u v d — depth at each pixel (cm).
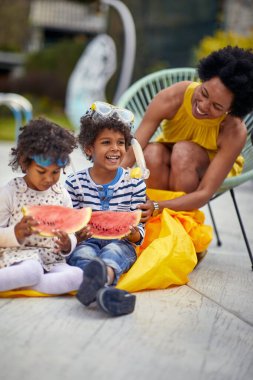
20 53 2564
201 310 273
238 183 355
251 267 370
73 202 317
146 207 317
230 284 325
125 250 292
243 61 322
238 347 232
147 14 1380
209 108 330
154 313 262
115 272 279
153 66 1384
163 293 295
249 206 617
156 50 1391
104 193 314
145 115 366
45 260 288
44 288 272
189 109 351
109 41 1339
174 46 1364
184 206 335
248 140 411
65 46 2108
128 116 308
